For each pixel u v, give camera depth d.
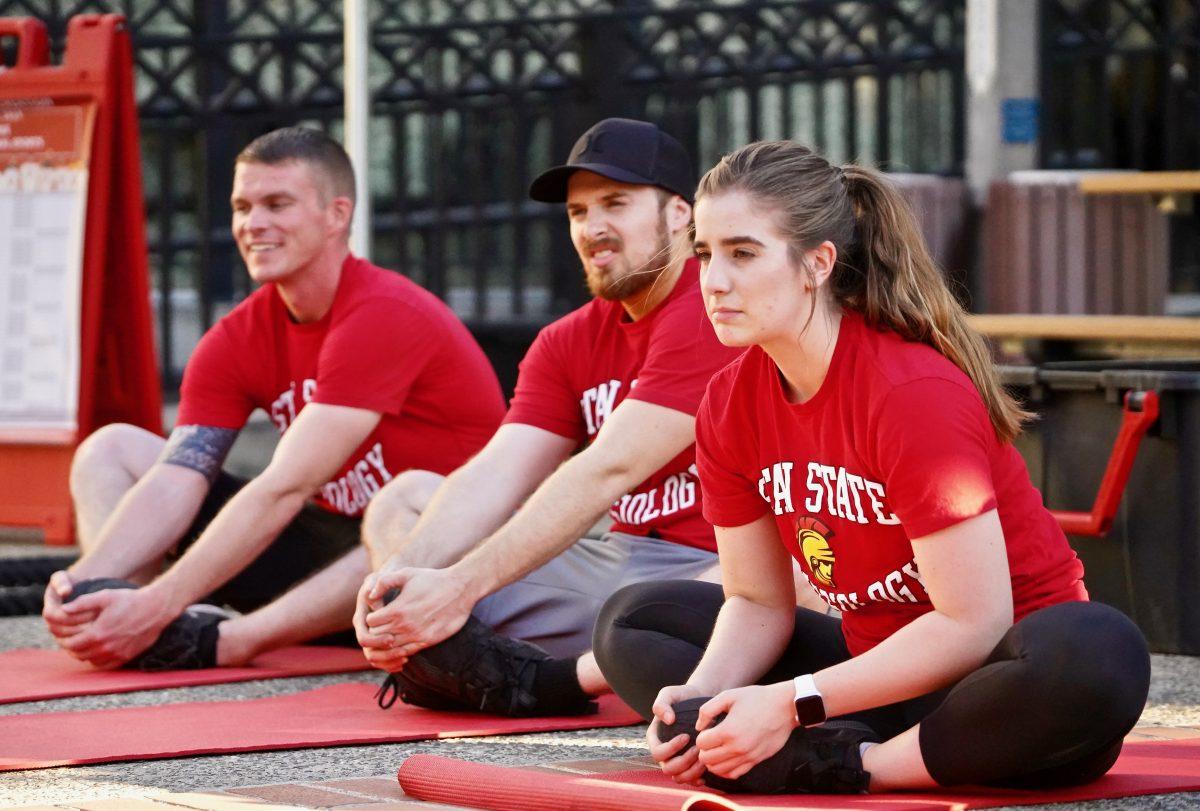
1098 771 4.16
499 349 13.27
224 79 13.72
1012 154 11.28
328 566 6.54
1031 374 6.78
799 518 4.29
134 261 9.45
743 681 4.46
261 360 6.95
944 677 4.01
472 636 5.39
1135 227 10.84
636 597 4.84
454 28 13.02
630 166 5.61
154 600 6.34
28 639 7.35
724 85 12.85
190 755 4.86
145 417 9.47
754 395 4.30
